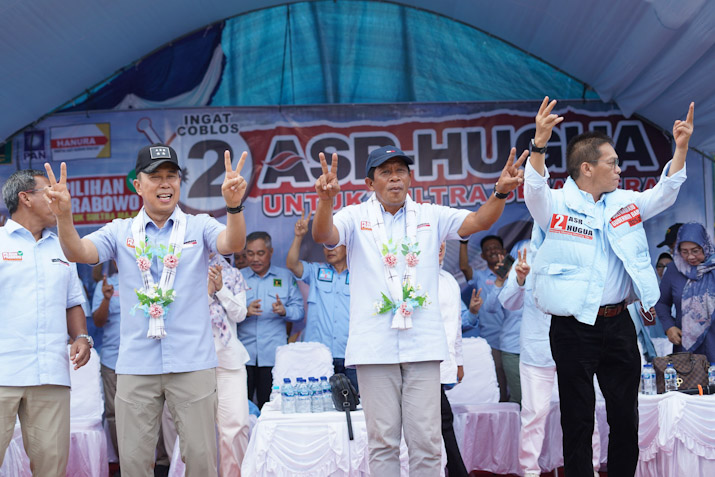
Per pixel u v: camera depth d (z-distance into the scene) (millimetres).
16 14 5535
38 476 3920
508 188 3184
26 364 3818
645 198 3578
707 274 5988
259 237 6859
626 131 7082
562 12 6219
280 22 7129
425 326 3262
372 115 7137
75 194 6988
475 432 5340
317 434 4160
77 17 5918
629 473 3590
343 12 7145
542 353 4992
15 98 6508
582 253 3484
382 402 3246
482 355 5738
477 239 7023
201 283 3498
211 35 7102
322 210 3121
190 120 7078
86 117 7023
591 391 3518
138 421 3348
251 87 7125
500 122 7137
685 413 4539
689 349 5957
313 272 6637
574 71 6996
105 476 5297
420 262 3320
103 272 6754
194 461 3377
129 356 3365
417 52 7164
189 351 3383
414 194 7105
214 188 7039
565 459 3562
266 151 7082
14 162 6965
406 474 4246
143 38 6750
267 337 6598
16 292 3887
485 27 7035
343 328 6430
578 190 3586
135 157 7031
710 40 5555
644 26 5785
